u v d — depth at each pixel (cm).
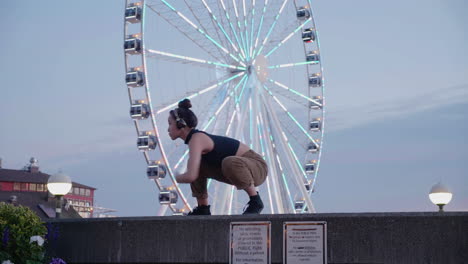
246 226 589
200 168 714
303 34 4169
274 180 3516
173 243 614
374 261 544
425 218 534
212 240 599
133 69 3103
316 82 4197
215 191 2956
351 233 553
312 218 568
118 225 641
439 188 1448
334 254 557
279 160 3584
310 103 4166
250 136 3403
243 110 3406
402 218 540
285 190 3566
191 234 608
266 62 3628
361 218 552
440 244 528
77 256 659
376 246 544
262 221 585
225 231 596
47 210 5797
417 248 533
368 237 548
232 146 706
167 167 3052
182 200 3077
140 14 3105
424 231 533
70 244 664
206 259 599
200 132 703
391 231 542
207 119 3288
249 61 3516
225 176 711
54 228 673
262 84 3588
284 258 573
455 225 526
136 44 3080
